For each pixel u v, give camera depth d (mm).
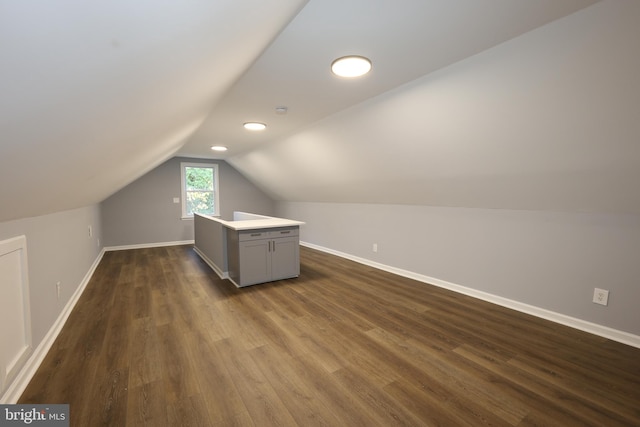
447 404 1599
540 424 1459
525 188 2572
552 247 2609
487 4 1423
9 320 1581
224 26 1034
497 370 1898
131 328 2482
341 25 1602
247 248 3574
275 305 2994
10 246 1580
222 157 6574
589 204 2320
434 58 1958
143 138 1979
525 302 2814
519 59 1759
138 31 678
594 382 1771
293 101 2779
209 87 1820
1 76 507
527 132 2111
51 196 1750
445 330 2447
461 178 2932
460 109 2273
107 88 859
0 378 1477
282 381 1793
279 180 6086
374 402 1616
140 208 6117
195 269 4414
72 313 2783
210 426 1452
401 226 4105
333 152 3906
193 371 1890
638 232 2152
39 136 854
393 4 1431
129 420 1479
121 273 4180
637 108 1602
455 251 3424
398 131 2869
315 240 6164
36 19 422
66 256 2754
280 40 1753
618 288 2250
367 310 2869
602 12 1379
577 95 1726
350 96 2648
